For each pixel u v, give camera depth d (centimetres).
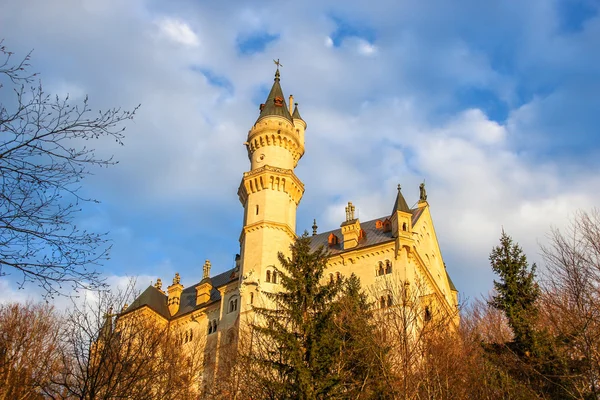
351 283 4178
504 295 3716
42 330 3966
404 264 6066
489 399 3241
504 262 3791
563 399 3038
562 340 3125
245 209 7194
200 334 7169
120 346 3044
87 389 2745
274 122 7494
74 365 3409
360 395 3125
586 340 2777
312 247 7150
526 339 3328
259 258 6550
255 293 6284
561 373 3078
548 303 3095
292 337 3306
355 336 3206
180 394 4188
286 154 7425
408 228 6344
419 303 4125
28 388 3350
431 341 3325
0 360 3466
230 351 5269
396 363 3206
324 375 3153
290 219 7038
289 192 7125
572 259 2958
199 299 7806
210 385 4922
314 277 3634
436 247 7394
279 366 3309
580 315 2814
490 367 3341
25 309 4150
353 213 7031
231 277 7612
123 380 2923
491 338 3950
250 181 7100
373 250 6316
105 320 3100
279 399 3228
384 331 3312
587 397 2811
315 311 3512
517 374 3341
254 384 3900
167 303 8162
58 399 3262
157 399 3388
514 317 3478
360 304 3791
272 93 8012
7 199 1656
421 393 3100
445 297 7225
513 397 3178
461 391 3225
